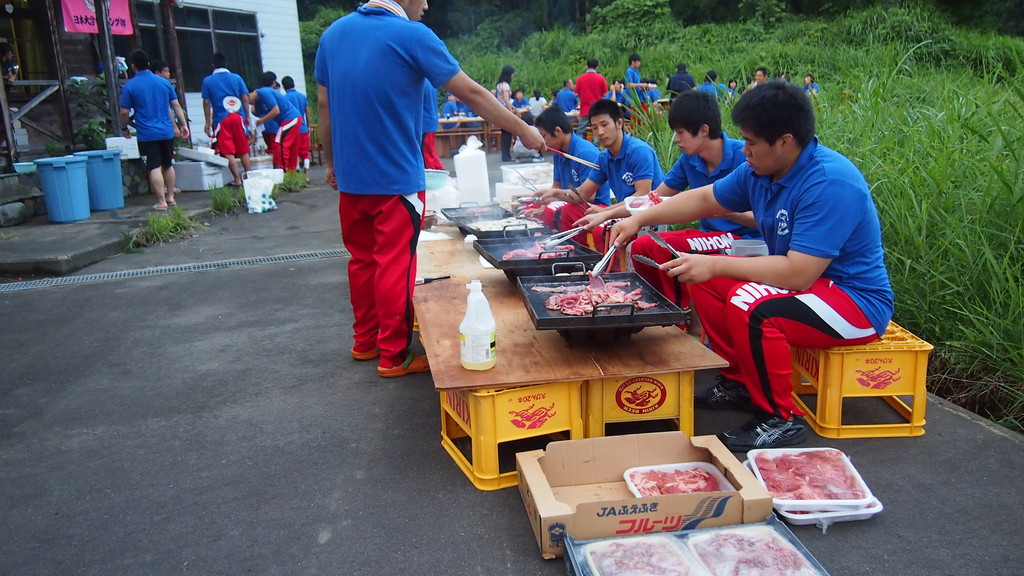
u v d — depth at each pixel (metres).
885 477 2.55
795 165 2.64
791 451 2.56
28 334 4.46
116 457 2.89
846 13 22.39
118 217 7.82
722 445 2.48
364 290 3.70
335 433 3.03
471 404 2.52
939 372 3.49
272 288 5.36
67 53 11.09
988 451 2.71
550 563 2.15
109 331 4.48
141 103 7.95
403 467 2.73
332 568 2.16
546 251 3.58
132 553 2.26
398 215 3.37
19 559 2.25
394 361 3.59
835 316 2.64
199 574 2.15
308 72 27.39
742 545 2.04
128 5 10.63
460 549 2.23
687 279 2.61
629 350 2.73
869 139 4.76
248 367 3.81
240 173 11.18
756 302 2.65
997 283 3.38
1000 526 2.26
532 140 3.63
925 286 3.61
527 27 29.19
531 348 2.77
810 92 6.02
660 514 2.12
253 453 2.88
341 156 3.36
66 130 10.05
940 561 2.10
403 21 3.26
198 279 5.69
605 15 26.52
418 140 3.41
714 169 3.57
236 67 14.82
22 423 3.23
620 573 1.93
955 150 4.15
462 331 2.54
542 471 2.37
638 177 4.30
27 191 7.75
